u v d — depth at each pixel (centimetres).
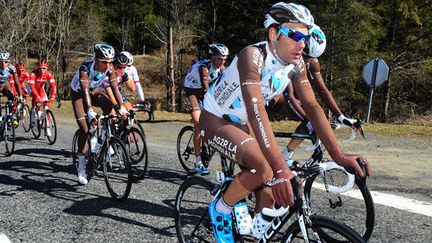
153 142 839
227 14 2259
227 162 358
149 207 402
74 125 1116
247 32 2133
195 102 535
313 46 315
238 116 246
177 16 2308
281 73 233
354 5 1755
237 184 239
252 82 219
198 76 522
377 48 2191
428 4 2094
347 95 2072
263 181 229
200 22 2470
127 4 4712
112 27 4494
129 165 405
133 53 5047
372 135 844
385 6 2131
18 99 707
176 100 2786
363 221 341
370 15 1809
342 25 1777
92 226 353
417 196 437
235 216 250
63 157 641
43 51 3023
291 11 211
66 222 362
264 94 241
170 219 369
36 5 2612
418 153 682
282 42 217
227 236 253
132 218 372
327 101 353
